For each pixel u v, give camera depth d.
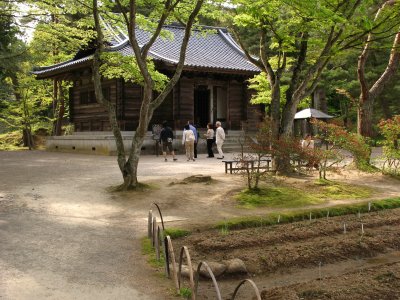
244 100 23.92
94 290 4.46
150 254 5.69
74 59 22.69
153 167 14.24
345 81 26.81
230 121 23.81
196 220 7.24
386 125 12.79
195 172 12.79
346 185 10.73
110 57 11.21
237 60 23.77
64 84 27.31
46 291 4.38
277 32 11.55
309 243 6.28
